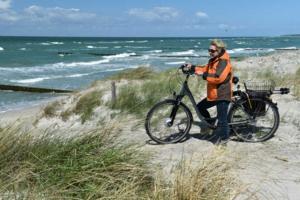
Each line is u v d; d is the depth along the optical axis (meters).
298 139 8.44
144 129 8.90
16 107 18.11
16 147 5.46
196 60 54.44
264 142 8.16
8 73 35.44
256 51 87.75
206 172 5.07
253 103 8.00
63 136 6.04
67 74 34.81
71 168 5.10
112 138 6.12
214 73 7.55
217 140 8.06
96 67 43.28
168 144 8.04
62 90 22.47
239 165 6.59
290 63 28.94
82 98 13.17
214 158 5.66
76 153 5.46
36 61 51.81
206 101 7.95
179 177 5.06
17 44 114.75
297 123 9.75
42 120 11.76
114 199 4.63
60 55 66.94
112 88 12.11
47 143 5.70
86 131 6.43
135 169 5.30
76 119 11.50
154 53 78.31
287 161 7.06
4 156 5.24
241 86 14.81
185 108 8.10
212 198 4.73
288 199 5.46
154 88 13.94
